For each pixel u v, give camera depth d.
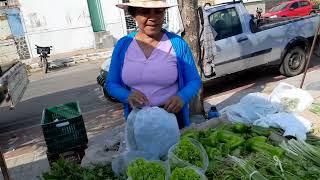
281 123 2.85
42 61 14.38
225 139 2.40
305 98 3.46
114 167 2.23
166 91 2.45
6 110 8.90
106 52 15.66
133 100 2.31
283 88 3.72
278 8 18.16
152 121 2.16
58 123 4.25
